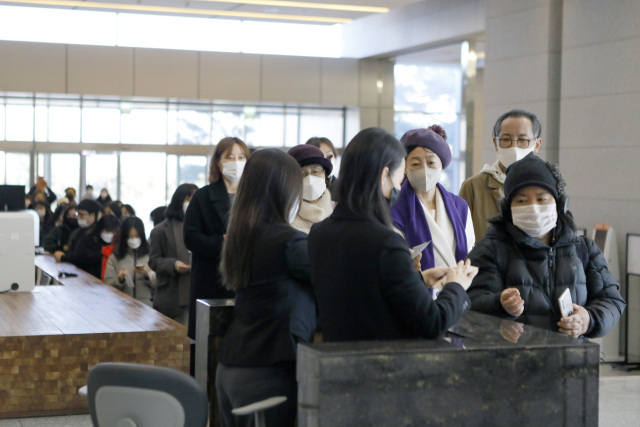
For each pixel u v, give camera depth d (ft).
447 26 45.78
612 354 26.25
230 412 8.46
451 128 51.13
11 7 51.08
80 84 51.37
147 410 7.73
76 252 26.22
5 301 17.24
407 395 6.38
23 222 18.57
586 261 9.89
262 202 8.34
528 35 31.35
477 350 6.58
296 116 59.11
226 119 58.08
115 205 30.91
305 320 8.11
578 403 6.86
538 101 30.81
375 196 7.18
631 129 26.14
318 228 7.47
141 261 21.43
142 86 52.70
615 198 26.73
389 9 46.68
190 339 14.32
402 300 6.66
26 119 54.95
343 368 6.21
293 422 8.28
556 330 9.39
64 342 13.64
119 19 53.52
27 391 13.51
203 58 53.93
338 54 57.72
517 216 9.45
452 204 10.80
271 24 56.59
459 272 7.45
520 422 6.70
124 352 13.94
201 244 13.10
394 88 58.08
